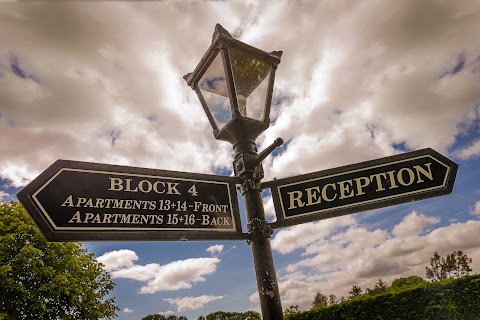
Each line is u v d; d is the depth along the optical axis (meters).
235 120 2.40
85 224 1.81
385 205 2.36
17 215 18.73
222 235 2.20
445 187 2.40
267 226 2.28
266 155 2.33
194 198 2.21
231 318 24.66
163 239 2.00
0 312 16.47
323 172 2.49
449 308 8.06
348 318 9.52
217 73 2.57
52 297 17.94
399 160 2.50
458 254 23.75
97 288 21.03
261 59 2.69
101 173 1.98
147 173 2.12
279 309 2.10
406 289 8.85
